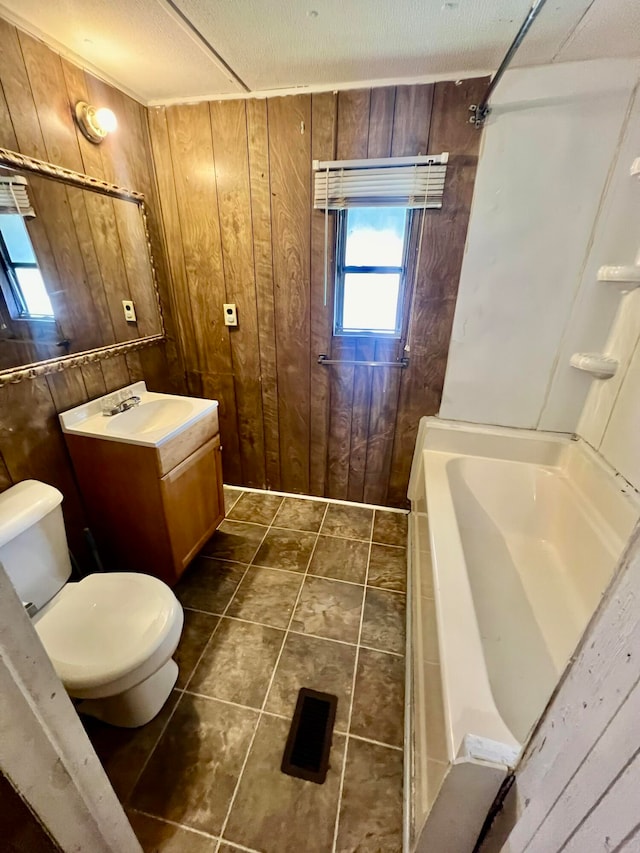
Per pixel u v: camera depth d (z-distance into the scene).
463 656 0.94
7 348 1.28
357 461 2.29
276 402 2.25
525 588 1.60
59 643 1.09
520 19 1.15
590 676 0.45
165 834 1.01
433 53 1.33
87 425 1.54
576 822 0.44
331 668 1.42
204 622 1.60
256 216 1.84
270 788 1.09
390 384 2.04
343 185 1.68
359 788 1.10
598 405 1.70
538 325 1.74
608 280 1.54
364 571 1.89
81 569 1.71
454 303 1.79
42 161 1.33
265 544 2.06
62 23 1.21
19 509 1.18
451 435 1.97
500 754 0.67
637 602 0.38
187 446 1.65
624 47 1.28
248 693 1.33
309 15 1.15
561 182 1.51
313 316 1.98
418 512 1.93
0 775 0.50
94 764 0.68
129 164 1.72
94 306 1.62
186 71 1.48
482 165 1.55
